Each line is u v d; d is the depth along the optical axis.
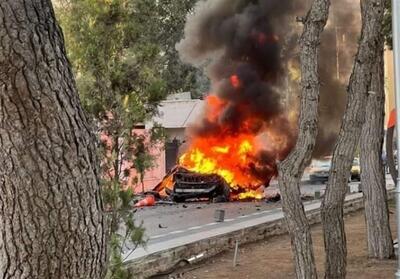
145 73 7.23
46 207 3.44
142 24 7.43
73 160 3.52
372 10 8.88
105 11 7.07
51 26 3.58
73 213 3.51
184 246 12.10
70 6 7.10
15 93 3.36
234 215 23.05
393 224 18.39
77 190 3.53
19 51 3.36
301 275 8.41
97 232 3.69
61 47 3.64
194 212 24.97
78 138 3.57
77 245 3.55
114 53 7.13
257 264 12.50
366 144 13.11
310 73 8.41
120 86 7.13
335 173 8.96
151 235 16.39
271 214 21.28
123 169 7.24
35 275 3.47
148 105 7.40
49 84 3.46
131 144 7.23
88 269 3.64
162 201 31.14
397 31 7.95
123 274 7.04
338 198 8.96
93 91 6.95
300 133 8.48
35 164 3.41
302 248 8.44
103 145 7.02
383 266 11.98
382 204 12.91
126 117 7.10
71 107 3.58
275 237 16.81
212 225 19.19
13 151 3.39
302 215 8.48
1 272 3.52
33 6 3.49
